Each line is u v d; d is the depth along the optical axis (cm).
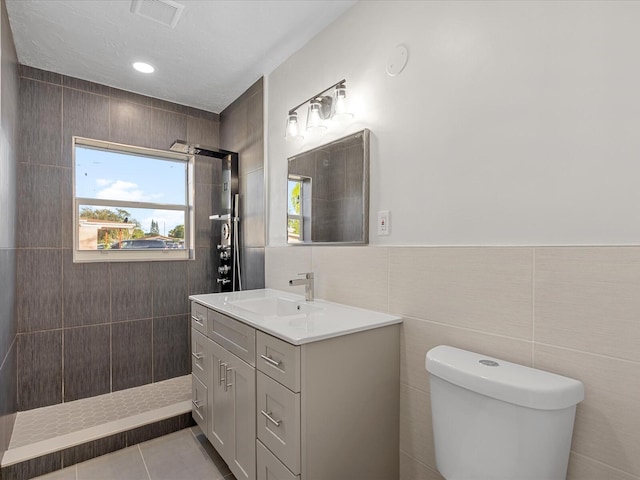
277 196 237
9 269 190
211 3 175
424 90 144
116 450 196
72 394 244
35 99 233
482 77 125
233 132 292
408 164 150
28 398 228
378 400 143
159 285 282
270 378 133
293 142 221
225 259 287
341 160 184
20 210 226
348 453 133
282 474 125
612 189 96
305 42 210
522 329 114
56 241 240
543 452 93
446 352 122
